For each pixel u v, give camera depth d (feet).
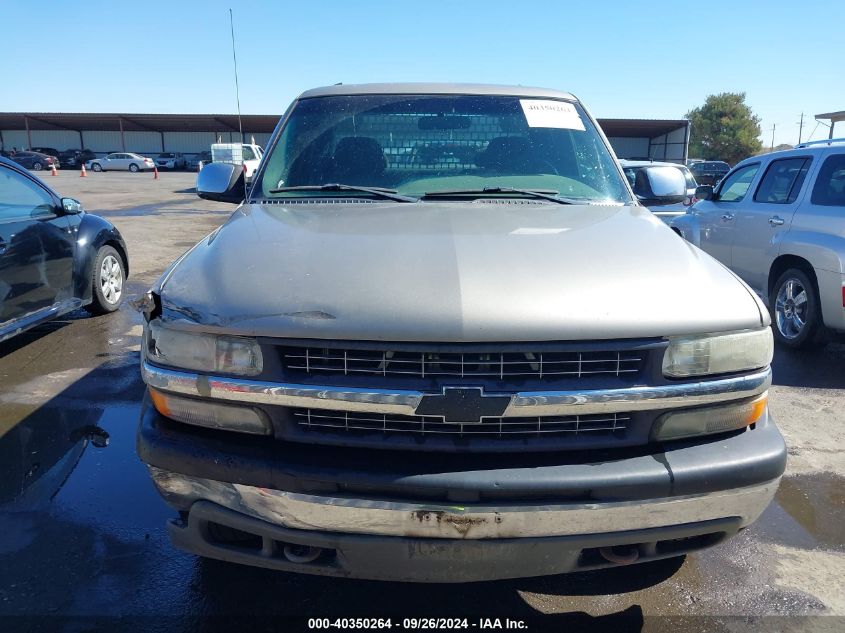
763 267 20.85
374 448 6.41
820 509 10.81
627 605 8.34
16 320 16.83
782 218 19.95
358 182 10.28
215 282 7.06
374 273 6.80
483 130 10.98
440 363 6.24
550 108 11.51
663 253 7.60
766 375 6.97
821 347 19.47
